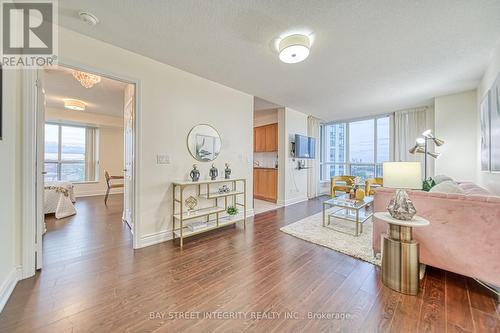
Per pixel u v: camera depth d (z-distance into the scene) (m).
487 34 1.99
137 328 1.29
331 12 1.71
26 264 1.78
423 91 3.60
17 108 1.73
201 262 2.15
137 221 2.48
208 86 3.19
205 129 3.15
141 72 2.48
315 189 5.98
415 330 1.28
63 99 4.45
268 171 5.55
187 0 1.60
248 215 3.88
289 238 2.83
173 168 2.81
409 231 1.71
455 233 1.70
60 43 1.96
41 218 1.97
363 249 2.44
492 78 2.43
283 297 1.60
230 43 2.20
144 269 2.00
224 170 3.44
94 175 6.23
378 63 2.60
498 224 1.53
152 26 1.93
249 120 3.86
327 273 1.95
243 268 2.04
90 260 2.16
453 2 1.58
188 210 2.87
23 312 1.40
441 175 3.48
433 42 2.13
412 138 4.72
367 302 1.54
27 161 1.78
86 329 1.27
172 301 1.54
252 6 1.65
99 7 1.68
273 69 2.80
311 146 5.59
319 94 3.83
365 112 5.20
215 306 1.50
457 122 3.66
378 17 1.76
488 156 2.54
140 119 2.49
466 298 1.58
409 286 1.62
